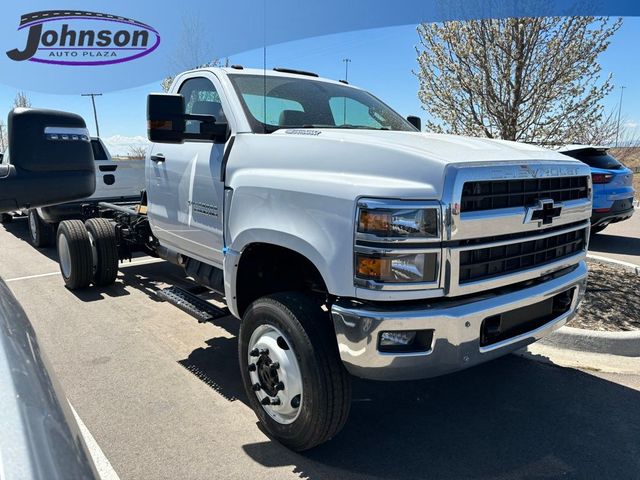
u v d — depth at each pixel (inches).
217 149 144.9
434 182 97.0
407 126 175.6
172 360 168.7
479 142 123.1
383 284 95.3
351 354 99.7
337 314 100.8
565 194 122.6
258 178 123.1
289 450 119.4
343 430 128.9
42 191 75.4
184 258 181.5
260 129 138.8
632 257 330.6
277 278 138.1
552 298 123.5
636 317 194.7
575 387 151.0
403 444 122.9
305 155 116.9
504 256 108.6
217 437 124.3
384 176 101.6
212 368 162.7
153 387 149.4
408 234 95.5
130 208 263.7
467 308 101.2
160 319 208.2
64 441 41.2
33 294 244.5
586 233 134.0
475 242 102.1
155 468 112.5
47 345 180.4
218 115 151.5
